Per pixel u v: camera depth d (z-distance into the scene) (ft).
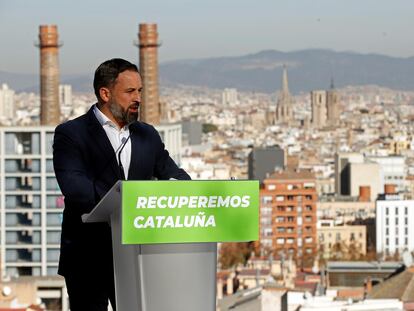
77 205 61.52
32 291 367.45
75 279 61.82
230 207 56.90
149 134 64.23
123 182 55.62
